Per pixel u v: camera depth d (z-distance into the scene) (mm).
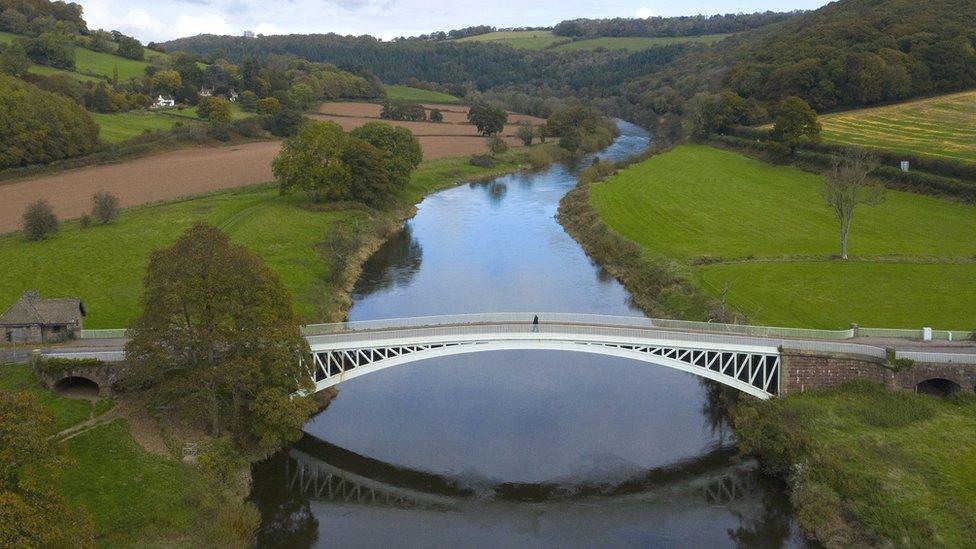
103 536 48906
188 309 59438
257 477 61344
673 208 140125
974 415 61000
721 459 64562
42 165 163250
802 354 65938
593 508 58500
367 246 127688
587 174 175000
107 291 93188
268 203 142750
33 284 94875
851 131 175125
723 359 73188
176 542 49875
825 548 51344
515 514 57750
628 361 85438
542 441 67750
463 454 65750
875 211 129375
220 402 64188
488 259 122625
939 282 93750
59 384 66312
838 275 97625
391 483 61719
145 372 58688
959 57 189250
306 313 89562
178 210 134500
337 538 54719
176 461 57500
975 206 127688
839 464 56281
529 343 66688
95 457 55875
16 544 35312
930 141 157875
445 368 83312
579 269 116188
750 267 102250
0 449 38438
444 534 55344
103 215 123125
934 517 50344
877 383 65625
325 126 144375
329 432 69125
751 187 154750
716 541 54000
